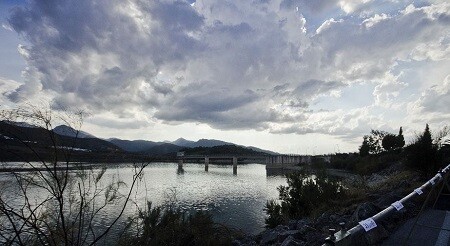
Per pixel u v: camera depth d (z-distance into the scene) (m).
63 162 3.09
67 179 3.08
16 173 2.75
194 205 37.47
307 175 19.38
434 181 7.76
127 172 24.02
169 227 8.64
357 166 60.91
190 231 9.22
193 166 193.50
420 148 17.39
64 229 3.04
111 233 10.38
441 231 6.43
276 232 12.55
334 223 10.31
